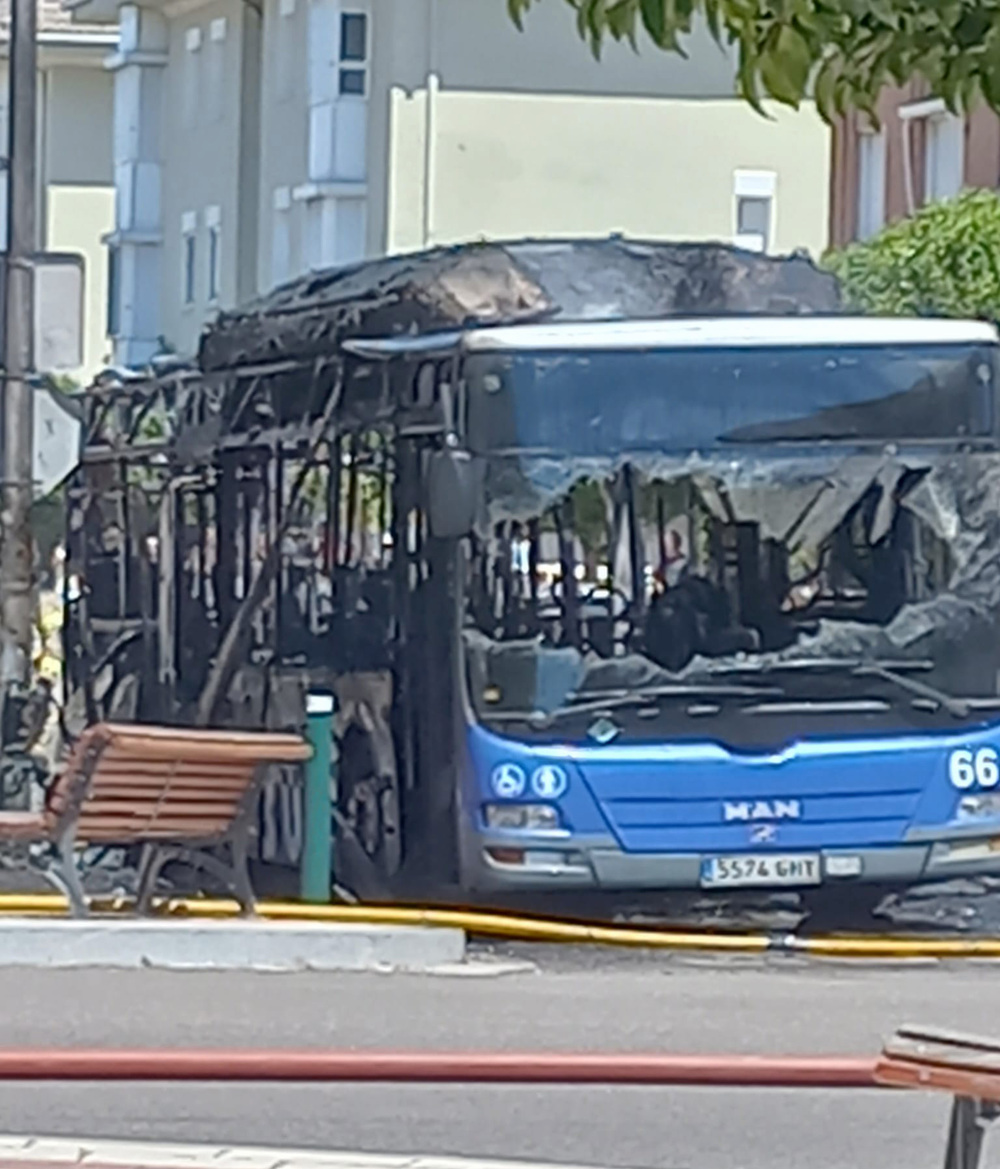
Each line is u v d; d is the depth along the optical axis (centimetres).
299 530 2806
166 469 3269
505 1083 1052
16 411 3397
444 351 2502
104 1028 1794
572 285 2605
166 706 3231
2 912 2352
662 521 2492
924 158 6325
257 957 2116
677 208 7956
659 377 2497
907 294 4919
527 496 2469
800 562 2512
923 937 2555
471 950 2373
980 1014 1947
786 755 2483
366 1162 1377
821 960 2398
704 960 2372
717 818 2470
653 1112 1554
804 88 1014
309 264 8038
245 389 2981
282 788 2736
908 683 2511
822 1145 1479
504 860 2455
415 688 2548
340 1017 1867
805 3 991
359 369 2683
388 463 2605
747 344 2511
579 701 2469
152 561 3338
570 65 7869
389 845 2600
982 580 2536
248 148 8856
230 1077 1054
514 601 2473
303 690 2758
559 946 2422
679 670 2478
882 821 2497
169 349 9388
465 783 2466
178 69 9456
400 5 7781
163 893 2809
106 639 3525
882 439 2531
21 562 3441
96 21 10106
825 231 8019
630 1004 1981
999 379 2558
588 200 7888
